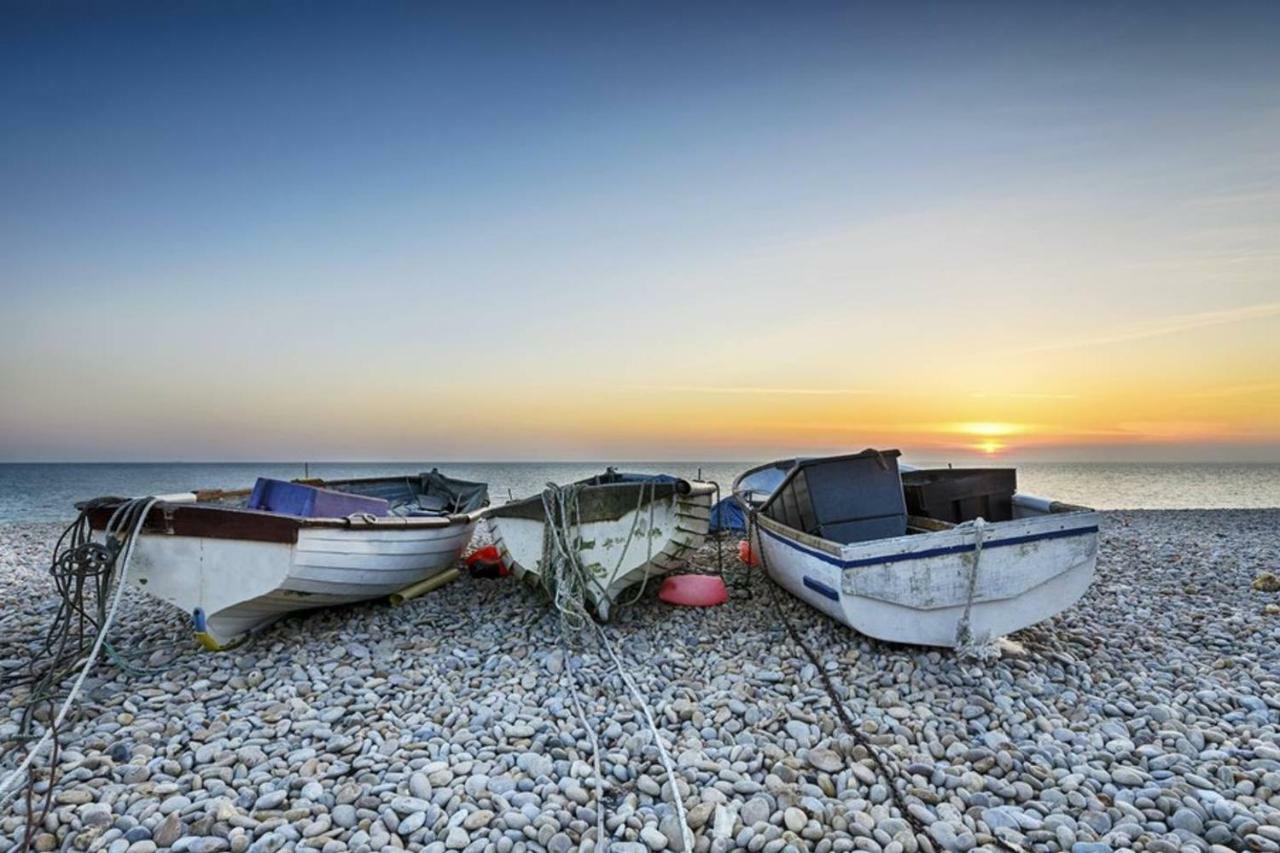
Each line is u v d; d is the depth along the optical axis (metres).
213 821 3.63
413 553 7.53
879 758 4.34
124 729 4.71
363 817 3.73
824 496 7.59
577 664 6.13
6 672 5.77
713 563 10.20
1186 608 7.84
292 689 5.42
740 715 5.10
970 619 5.98
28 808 3.57
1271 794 3.89
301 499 6.89
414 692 5.52
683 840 3.50
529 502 7.40
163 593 6.02
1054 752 4.45
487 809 3.82
